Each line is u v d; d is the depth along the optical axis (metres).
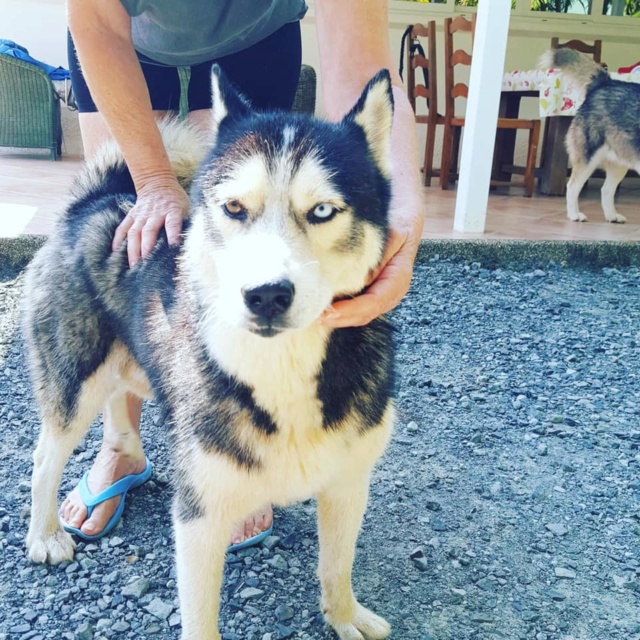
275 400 1.63
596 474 2.76
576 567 2.22
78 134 9.48
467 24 7.36
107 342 2.21
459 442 2.97
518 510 2.51
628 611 2.03
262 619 1.97
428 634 1.93
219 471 1.65
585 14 9.84
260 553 2.26
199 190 1.74
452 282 5.11
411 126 2.11
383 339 1.80
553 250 5.63
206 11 2.38
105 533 2.31
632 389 3.55
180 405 1.75
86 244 2.23
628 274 5.55
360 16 2.11
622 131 6.43
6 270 4.80
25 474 2.62
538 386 3.55
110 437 2.44
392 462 2.79
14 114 8.46
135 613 1.97
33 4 8.93
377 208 1.69
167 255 1.99
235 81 2.77
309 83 7.91
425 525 2.41
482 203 5.77
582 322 4.48
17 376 3.42
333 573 1.88
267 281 1.39
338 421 1.69
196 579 1.68
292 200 1.56
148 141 2.15
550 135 8.32
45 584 2.08
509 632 1.94
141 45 2.58
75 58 2.60
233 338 1.61
